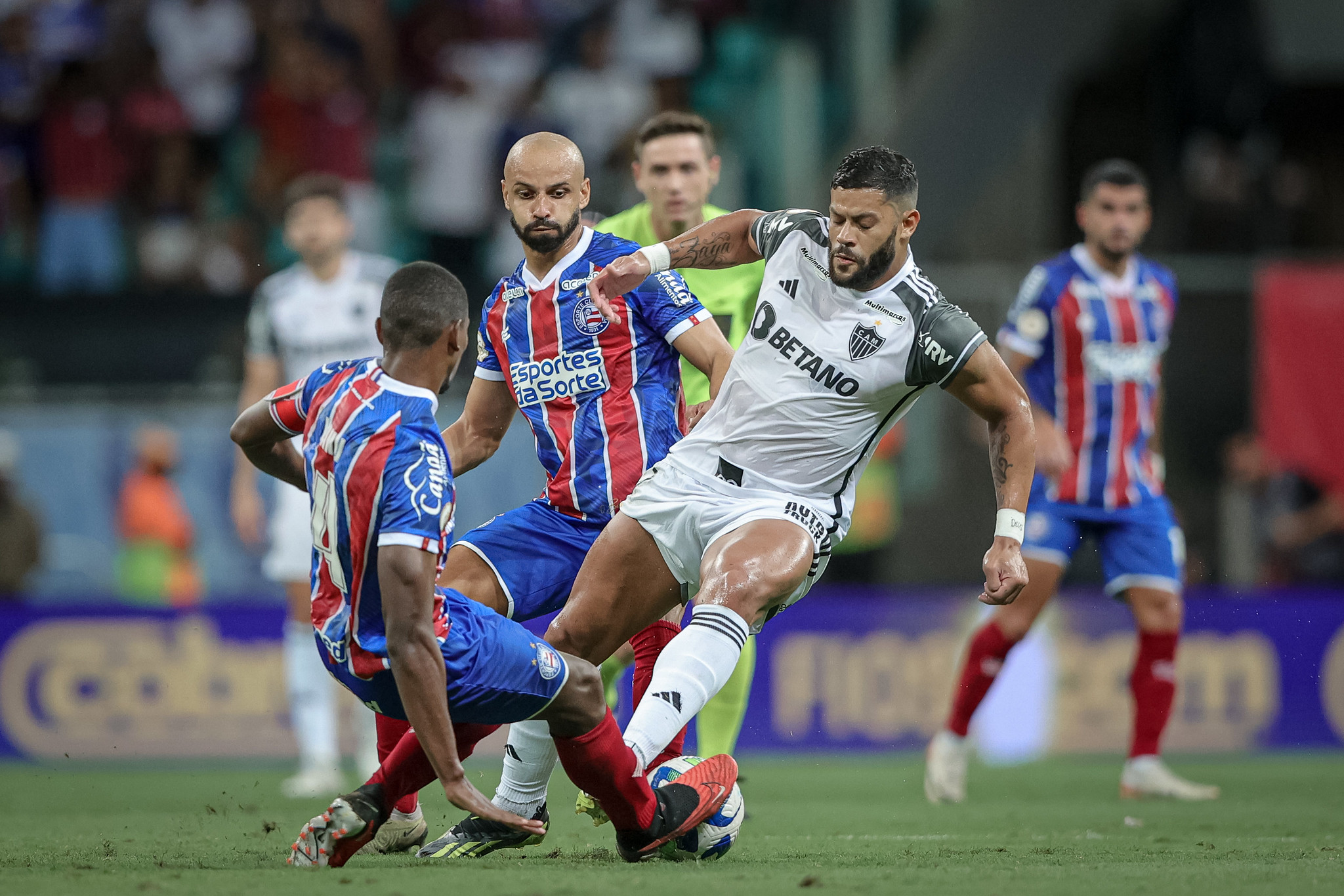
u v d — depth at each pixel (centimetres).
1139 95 4738
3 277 4462
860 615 3481
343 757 3359
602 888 1202
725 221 1638
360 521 1275
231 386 3741
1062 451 2395
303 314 2691
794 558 1495
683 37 4947
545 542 1652
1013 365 2519
